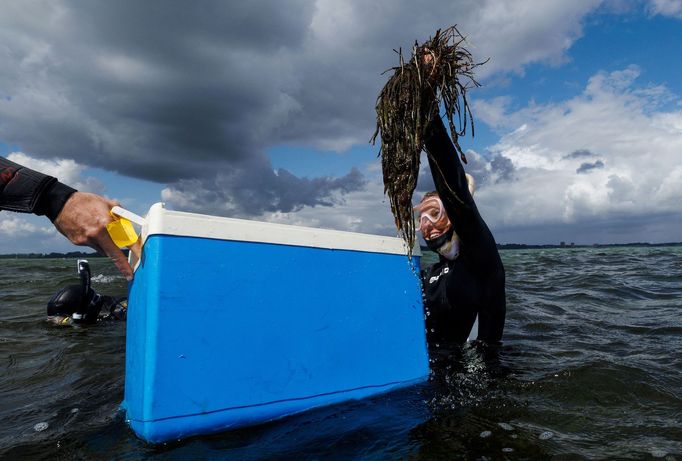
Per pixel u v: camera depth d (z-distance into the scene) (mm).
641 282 6320
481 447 1341
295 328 1523
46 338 3418
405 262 1893
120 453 1270
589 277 7168
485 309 2533
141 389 1286
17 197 1168
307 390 1521
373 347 1720
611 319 3674
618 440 1382
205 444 1300
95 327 3887
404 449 1327
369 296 1741
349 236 1717
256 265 1463
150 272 1296
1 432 1579
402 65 1586
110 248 1283
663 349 2580
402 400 1707
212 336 1355
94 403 1893
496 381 1955
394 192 1632
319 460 1257
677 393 1805
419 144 1545
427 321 2688
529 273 8531
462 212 2117
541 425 1503
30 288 6977
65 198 1208
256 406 1412
